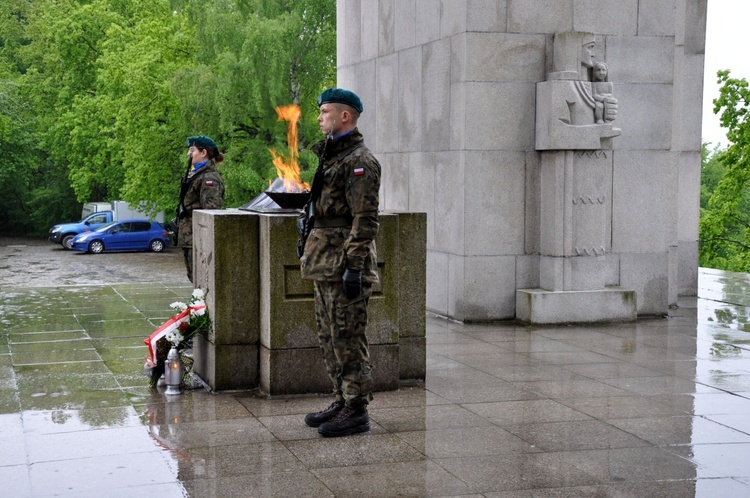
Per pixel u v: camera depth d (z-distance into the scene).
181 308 7.23
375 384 7.08
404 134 12.16
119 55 39.78
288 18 31.97
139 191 38.88
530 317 10.43
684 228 13.32
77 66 49.12
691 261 13.38
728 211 35.62
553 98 10.22
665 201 11.07
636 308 10.88
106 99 40.81
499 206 10.60
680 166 13.21
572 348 9.01
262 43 31.55
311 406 6.57
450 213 10.88
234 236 6.96
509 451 5.47
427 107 11.42
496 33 10.40
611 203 10.88
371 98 13.30
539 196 10.70
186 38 37.56
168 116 37.62
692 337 9.69
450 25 10.72
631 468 5.14
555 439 5.74
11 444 5.57
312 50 32.44
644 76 10.86
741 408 6.57
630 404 6.68
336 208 5.69
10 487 4.76
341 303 5.70
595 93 10.39
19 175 54.56
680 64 11.26
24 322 10.51
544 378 7.60
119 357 8.41
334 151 5.70
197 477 4.94
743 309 11.98
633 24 10.77
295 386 6.88
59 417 6.23
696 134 13.19
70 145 48.47
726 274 17.16
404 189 12.20
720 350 8.91
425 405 6.64
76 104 46.34
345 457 5.33
